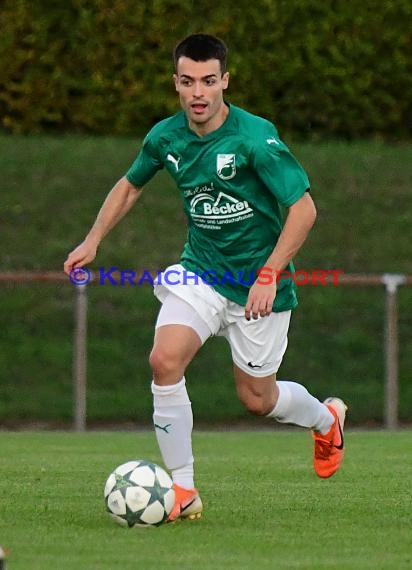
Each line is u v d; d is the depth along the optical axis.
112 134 66.69
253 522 21.67
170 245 59.69
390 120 68.50
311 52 66.25
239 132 21.59
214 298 22.52
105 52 65.19
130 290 56.53
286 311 23.16
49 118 66.19
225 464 32.47
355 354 53.78
